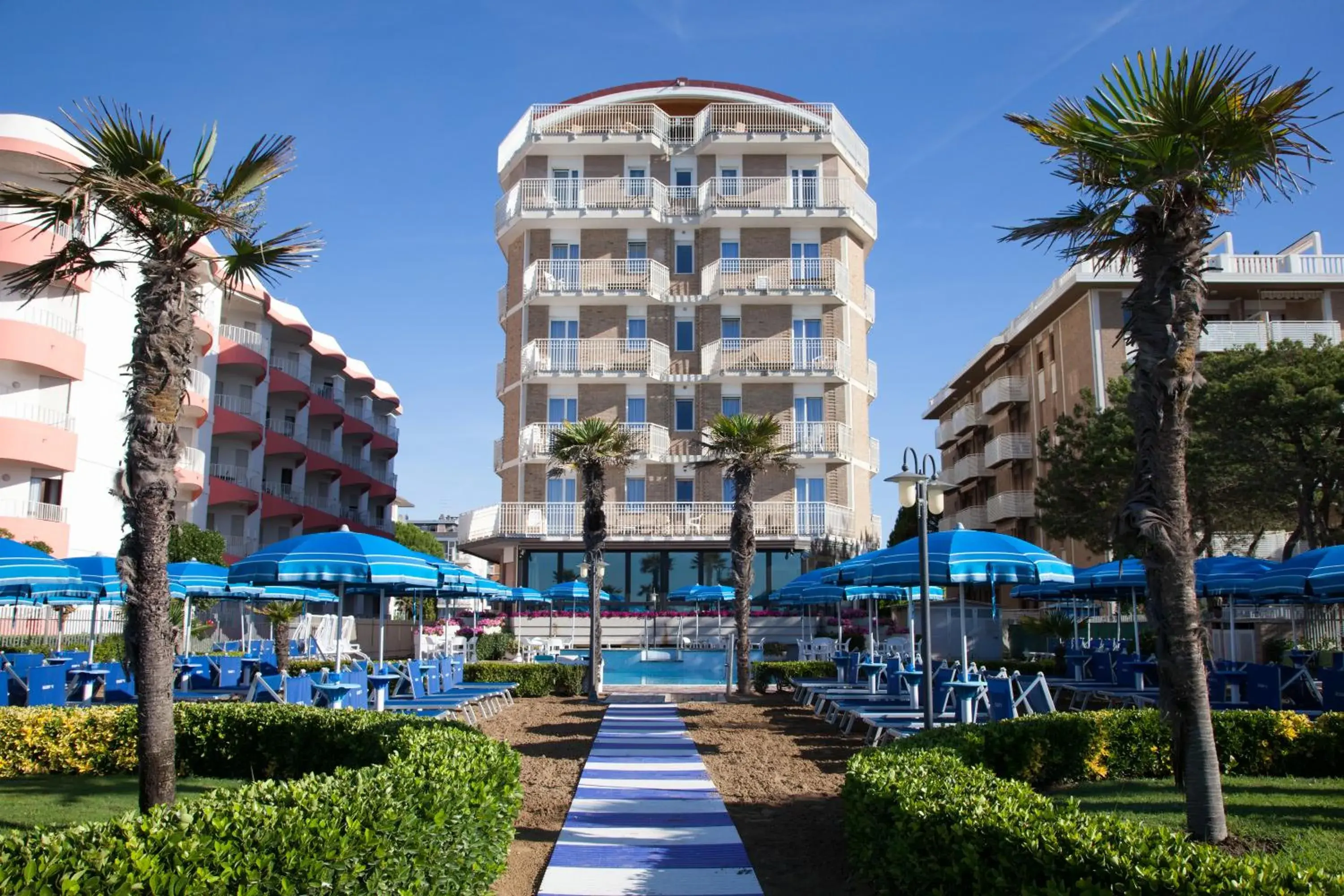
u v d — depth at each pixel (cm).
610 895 712
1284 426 2589
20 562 1467
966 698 1335
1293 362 2739
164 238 817
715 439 2445
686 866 784
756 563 3878
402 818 533
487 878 666
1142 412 761
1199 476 2658
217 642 3522
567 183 4016
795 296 3938
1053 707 1256
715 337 3981
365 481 6094
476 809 648
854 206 4044
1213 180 778
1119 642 2686
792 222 4009
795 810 1003
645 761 1313
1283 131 753
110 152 823
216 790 558
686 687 2569
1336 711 1439
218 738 1111
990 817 536
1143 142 752
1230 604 2195
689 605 3819
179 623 2514
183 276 830
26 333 2967
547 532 3778
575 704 2155
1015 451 4719
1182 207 773
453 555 8544
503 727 1716
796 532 3753
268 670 2141
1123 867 439
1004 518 4697
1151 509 736
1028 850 480
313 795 544
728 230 4041
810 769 1254
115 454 3366
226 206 863
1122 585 1948
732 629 3381
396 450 6894
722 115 4122
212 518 4494
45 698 1587
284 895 434
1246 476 2620
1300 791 963
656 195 3972
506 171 4225
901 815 607
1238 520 2844
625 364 3916
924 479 1154
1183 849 461
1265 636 2672
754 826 935
